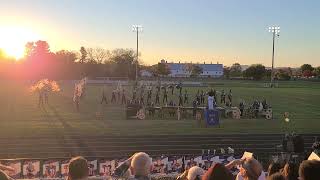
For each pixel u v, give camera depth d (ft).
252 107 192.85
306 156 93.25
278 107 236.43
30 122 158.92
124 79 526.16
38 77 532.73
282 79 615.16
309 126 166.61
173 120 173.47
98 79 514.68
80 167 25.76
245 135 143.33
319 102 268.00
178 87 291.99
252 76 607.37
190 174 27.58
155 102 231.30
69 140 129.49
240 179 32.04
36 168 89.56
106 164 91.76
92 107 212.84
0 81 440.86
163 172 94.38
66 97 268.21
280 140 138.82
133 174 25.81
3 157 111.14
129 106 173.78
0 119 166.09
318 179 21.16
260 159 110.73
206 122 160.25
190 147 128.26
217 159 95.40
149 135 137.90
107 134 138.21
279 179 25.32
